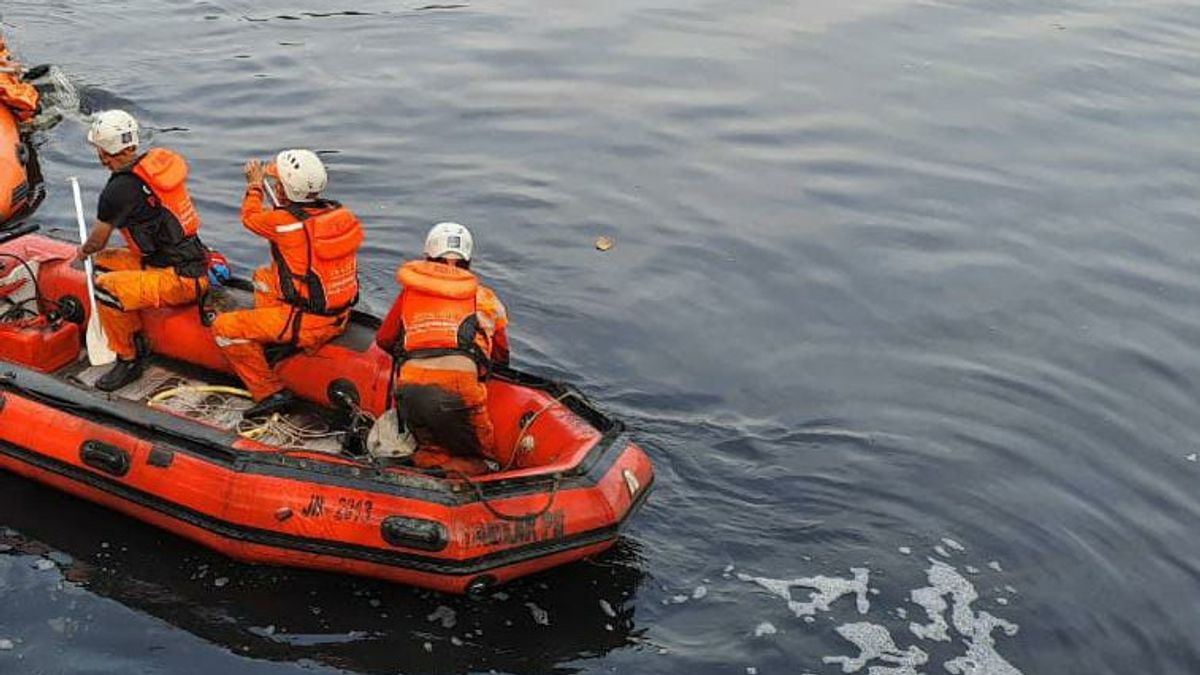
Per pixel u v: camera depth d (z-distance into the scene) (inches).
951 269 370.6
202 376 257.3
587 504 222.8
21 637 212.2
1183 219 408.5
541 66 503.5
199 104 447.2
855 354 324.5
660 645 220.4
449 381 218.4
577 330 326.3
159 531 236.4
